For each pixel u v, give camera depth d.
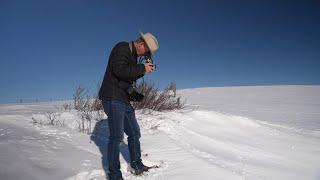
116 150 4.54
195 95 21.81
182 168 5.13
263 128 8.93
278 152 7.07
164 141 6.42
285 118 12.46
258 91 24.53
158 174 4.94
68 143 5.81
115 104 4.48
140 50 4.59
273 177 5.49
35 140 5.61
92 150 5.71
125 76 4.36
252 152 6.92
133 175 4.90
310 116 13.32
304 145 7.73
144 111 8.63
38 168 4.54
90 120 7.46
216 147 6.99
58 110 9.55
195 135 7.44
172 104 9.90
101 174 4.77
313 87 26.50
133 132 4.86
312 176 5.74
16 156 4.72
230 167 5.70
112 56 4.48
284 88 25.88
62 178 4.41
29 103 14.93
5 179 4.08
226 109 14.36
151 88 9.37
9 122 6.98
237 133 8.26
